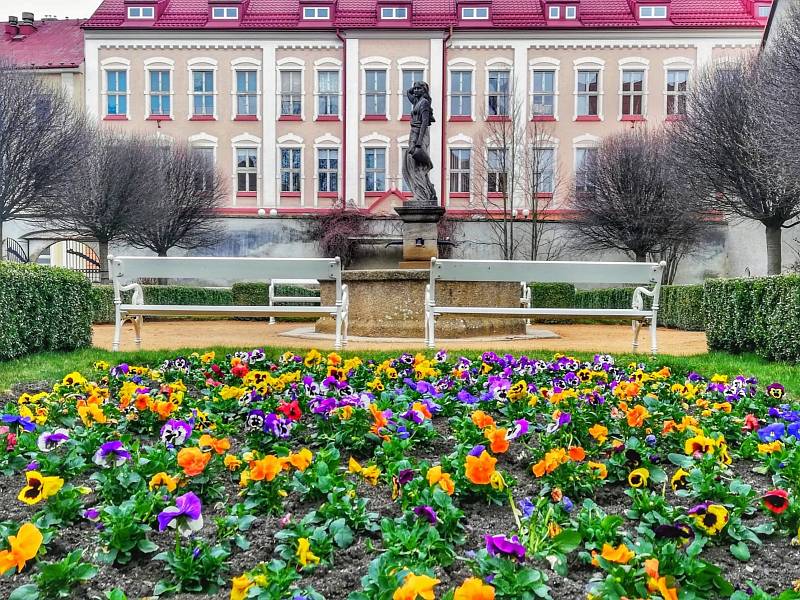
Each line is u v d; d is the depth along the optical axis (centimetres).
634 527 251
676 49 3067
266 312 786
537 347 880
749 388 493
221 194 2894
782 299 737
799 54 1439
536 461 316
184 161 2705
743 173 1777
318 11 3172
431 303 793
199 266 798
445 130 3106
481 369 576
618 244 2612
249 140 3139
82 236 2717
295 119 3128
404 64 3089
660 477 294
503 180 2902
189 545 218
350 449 347
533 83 3111
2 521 256
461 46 3106
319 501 271
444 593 198
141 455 309
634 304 899
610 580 182
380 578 183
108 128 2803
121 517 230
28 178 2039
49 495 245
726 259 2806
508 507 272
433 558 206
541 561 213
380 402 407
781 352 737
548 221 2897
